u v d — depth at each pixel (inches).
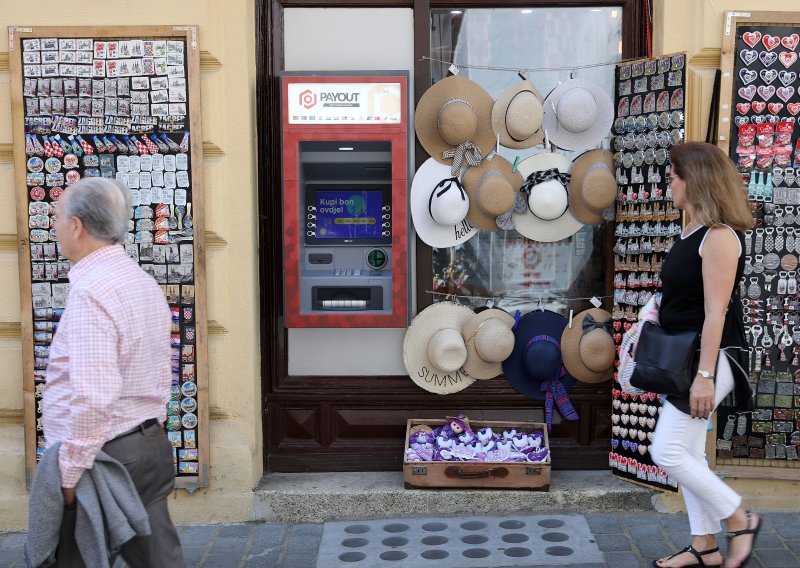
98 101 137.1
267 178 150.6
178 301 139.9
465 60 151.3
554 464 155.1
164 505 89.7
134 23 137.0
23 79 136.8
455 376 154.2
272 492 143.4
